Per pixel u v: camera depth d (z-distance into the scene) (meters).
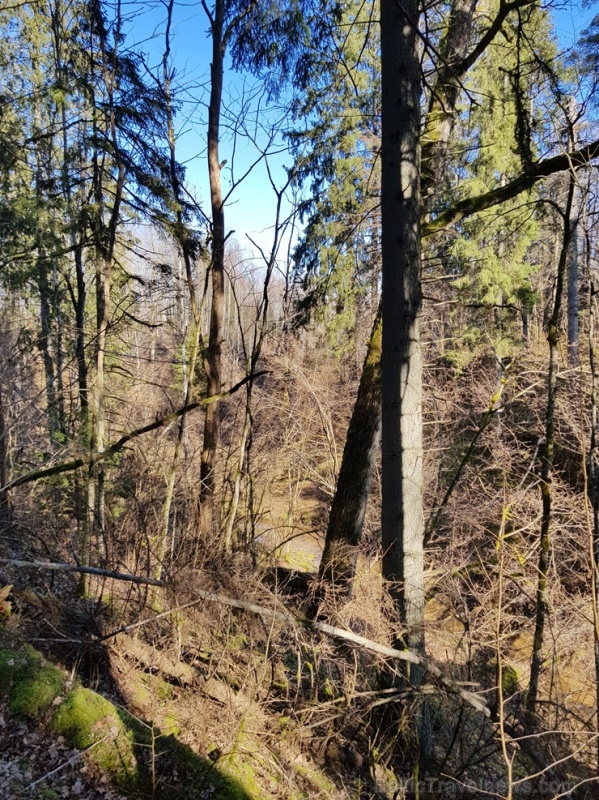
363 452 6.07
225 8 7.10
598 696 3.89
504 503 3.98
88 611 4.94
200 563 5.06
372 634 4.32
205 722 3.92
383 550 4.58
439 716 4.47
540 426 7.30
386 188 4.49
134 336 10.31
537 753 3.86
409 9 4.38
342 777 3.92
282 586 5.47
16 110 8.98
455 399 9.57
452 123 6.04
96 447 6.50
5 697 3.63
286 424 10.02
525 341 11.12
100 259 8.09
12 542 5.80
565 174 5.10
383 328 4.58
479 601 4.98
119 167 7.02
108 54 7.18
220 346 7.52
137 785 3.22
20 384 10.12
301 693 4.43
